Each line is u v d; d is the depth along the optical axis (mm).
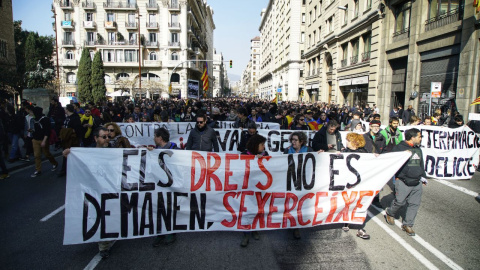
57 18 51875
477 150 8242
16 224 4961
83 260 3875
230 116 12914
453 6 14711
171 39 53125
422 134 8312
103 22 52000
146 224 4223
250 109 12617
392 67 20125
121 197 4129
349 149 5062
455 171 8203
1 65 26984
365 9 23094
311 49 38562
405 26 18547
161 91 49531
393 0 19203
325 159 4715
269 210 4559
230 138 8398
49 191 6777
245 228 4496
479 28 12906
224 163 4473
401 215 5555
